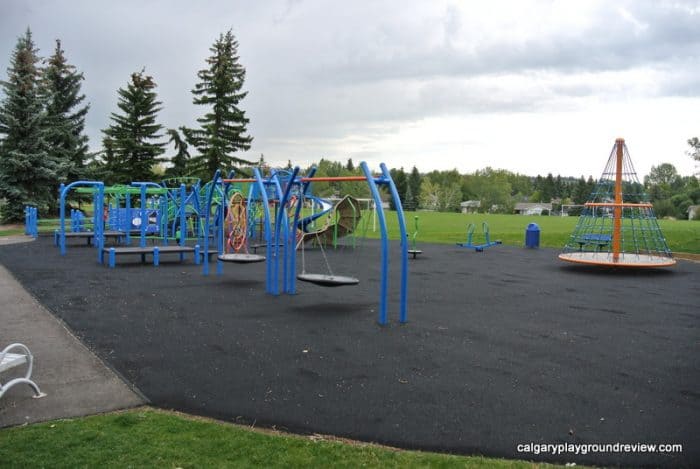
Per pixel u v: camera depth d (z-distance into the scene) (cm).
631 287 1106
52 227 2752
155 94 4225
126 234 2014
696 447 372
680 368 553
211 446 360
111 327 697
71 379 493
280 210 937
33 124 2881
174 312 795
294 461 342
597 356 595
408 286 1076
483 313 819
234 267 1353
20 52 2877
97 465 329
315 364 547
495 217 4541
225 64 4128
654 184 8669
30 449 347
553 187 11675
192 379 498
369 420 409
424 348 613
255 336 659
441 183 10088
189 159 4228
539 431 395
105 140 4078
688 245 1953
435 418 414
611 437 386
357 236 2548
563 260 1581
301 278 799
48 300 872
